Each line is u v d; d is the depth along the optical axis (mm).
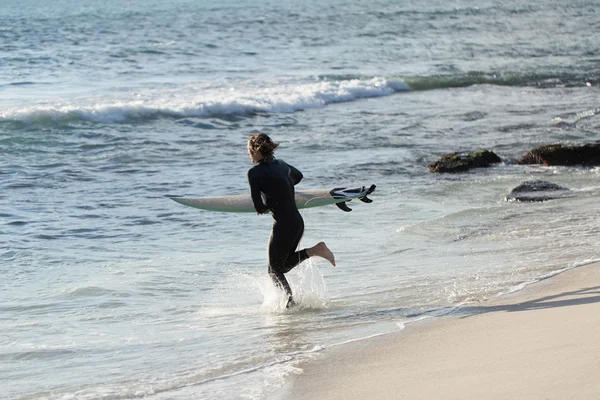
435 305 17109
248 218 28688
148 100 56031
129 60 81812
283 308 17953
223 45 98250
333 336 15156
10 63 77125
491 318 15219
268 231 26859
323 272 21234
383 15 151875
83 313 17938
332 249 23875
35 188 33438
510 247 23078
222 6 184875
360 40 106938
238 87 63875
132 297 19312
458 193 32812
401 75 74188
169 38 106188
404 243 24406
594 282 17531
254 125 50219
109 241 25453
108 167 38062
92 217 28781
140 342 15594
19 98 56500
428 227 26359
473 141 45188
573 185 34156
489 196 32125
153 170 37594
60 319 17469
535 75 74375
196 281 20875
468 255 22438
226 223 27938
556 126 49781
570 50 95000
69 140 43625
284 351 14281
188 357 14383
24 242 25062
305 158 40281
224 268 22219
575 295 16344
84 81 66688
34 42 98000
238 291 19922
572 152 39125
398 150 42500
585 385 9922
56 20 138875
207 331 16266
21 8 181000
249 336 15680
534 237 24250
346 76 72125
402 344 13992
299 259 18219
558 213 28016
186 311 18094
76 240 25531
